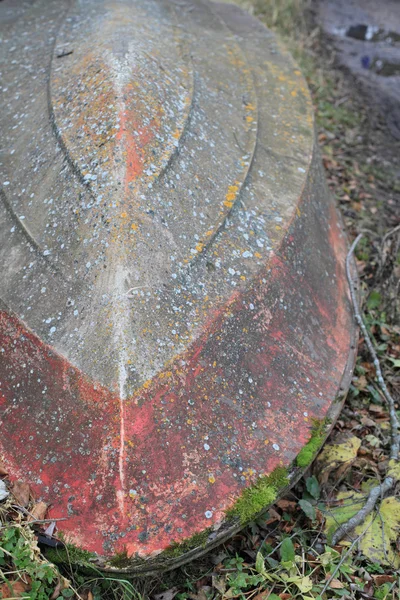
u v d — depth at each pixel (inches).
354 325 126.0
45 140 114.4
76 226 99.4
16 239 103.4
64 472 85.2
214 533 84.7
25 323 93.3
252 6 295.6
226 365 94.6
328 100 255.1
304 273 114.2
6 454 88.6
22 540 79.7
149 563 81.4
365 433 119.0
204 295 96.6
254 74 151.8
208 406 90.8
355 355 118.8
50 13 157.4
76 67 125.6
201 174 110.2
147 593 85.9
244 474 89.2
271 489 89.4
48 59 135.0
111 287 92.0
